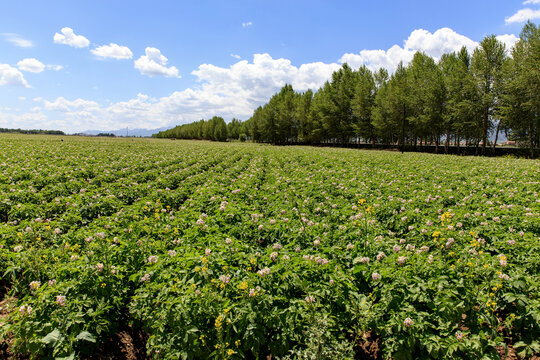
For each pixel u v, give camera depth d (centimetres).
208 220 766
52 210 969
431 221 768
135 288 541
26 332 386
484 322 439
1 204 956
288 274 471
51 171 1631
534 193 1091
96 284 472
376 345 466
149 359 458
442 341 379
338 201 1083
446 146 4681
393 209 954
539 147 3959
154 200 1170
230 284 455
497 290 471
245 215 845
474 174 1731
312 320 389
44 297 419
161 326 399
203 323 410
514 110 3553
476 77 4022
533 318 422
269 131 8312
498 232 723
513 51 3622
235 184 1430
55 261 552
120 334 498
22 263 531
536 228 745
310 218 854
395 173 1811
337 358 360
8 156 2219
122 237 656
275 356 387
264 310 413
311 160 2534
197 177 1675
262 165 2475
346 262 559
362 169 1916
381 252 541
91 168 1873
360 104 5950
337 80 7281
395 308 425
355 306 436
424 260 511
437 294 431
